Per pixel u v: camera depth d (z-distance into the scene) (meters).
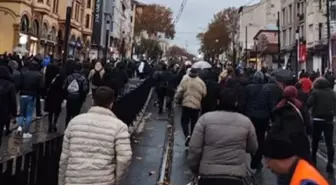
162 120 16.77
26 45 38.78
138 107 16.61
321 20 42.53
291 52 50.34
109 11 72.94
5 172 3.98
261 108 8.64
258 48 67.94
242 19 90.50
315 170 2.49
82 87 12.12
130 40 107.62
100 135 4.14
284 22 56.09
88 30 60.72
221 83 12.99
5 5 37.88
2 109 8.30
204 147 4.71
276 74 8.81
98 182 4.06
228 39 97.31
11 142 10.54
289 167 2.56
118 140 4.17
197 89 11.12
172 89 18.78
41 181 4.93
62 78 12.31
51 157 5.27
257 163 8.84
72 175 4.07
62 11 49.75
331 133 8.80
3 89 8.28
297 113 6.39
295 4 51.41
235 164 4.59
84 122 4.20
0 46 37.56
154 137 12.70
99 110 4.27
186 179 8.02
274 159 2.60
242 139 4.64
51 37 46.88
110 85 10.23
